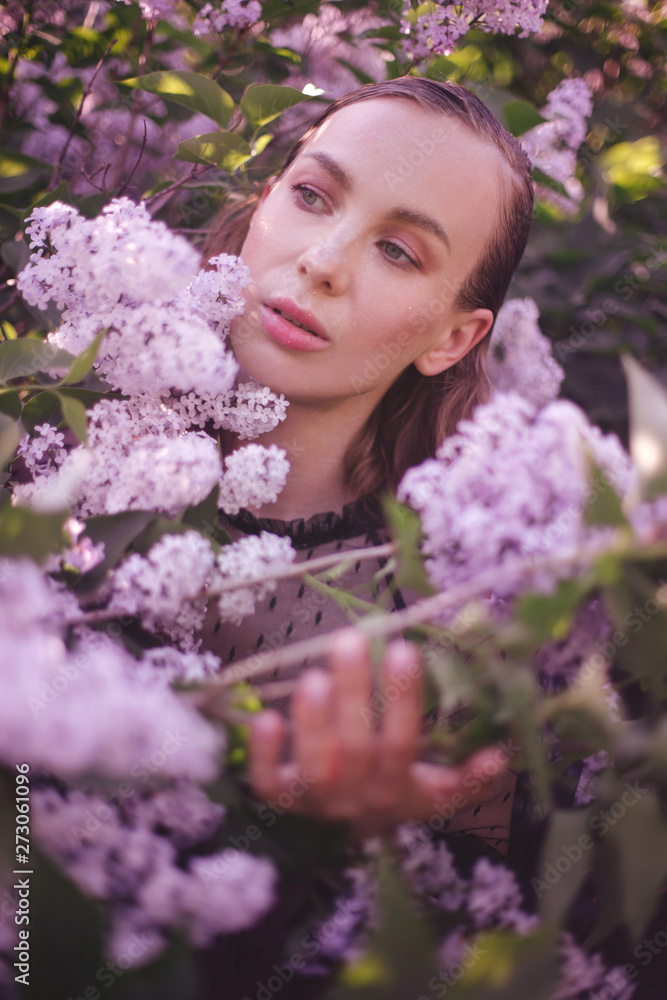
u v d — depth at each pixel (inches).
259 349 29.8
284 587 31.9
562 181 47.0
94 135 45.7
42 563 16.0
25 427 25.4
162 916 17.8
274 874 19.0
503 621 17.8
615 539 16.5
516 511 17.4
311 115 48.1
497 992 16.6
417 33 41.3
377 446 38.2
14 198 39.3
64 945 16.6
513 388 46.2
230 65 44.7
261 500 25.2
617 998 23.2
